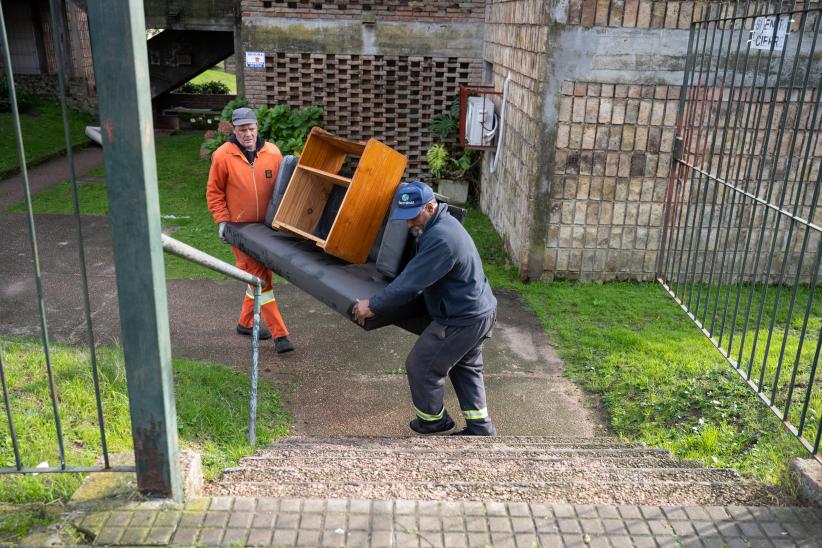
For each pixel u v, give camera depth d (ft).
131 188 6.64
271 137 38.17
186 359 18.79
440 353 14.08
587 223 25.40
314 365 19.20
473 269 13.62
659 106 23.95
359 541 7.09
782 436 13.73
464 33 37.35
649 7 22.98
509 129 29.91
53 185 39.32
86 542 6.95
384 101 38.81
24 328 20.34
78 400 12.12
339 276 15.20
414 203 13.07
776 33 11.57
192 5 48.93
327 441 14.20
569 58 23.45
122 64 6.29
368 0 36.86
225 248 28.99
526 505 7.76
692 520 7.60
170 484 7.65
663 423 15.85
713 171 24.73
